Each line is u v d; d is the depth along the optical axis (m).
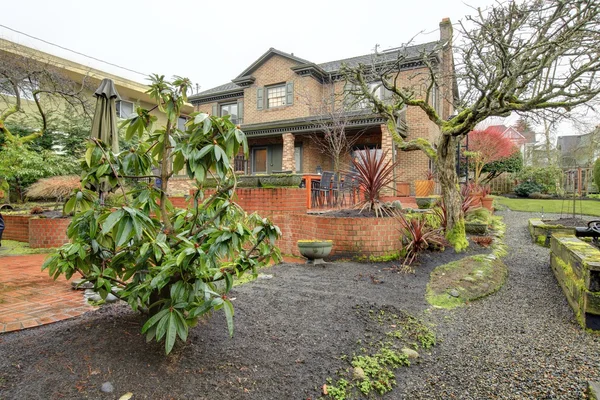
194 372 2.06
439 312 3.43
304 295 3.47
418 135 12.59
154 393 1.87
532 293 4.12
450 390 2.22
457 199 6.02
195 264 1.94
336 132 11.59
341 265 4.87
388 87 6.29
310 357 2.37
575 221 7.79
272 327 2.71
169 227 2.33
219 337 2.47
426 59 5.93
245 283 3.87
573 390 2.19
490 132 15.14
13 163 8.78
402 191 12.14
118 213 1.81
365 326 2.90
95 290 2.10
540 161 22.75
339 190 8.70
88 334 2.35
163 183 2.36
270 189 6.45
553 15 4.61
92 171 2.15
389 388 2.20
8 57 9.31
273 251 2.31
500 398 2.14
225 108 17.81
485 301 3.85
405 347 2.68
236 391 1.96
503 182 17.77
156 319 1.85
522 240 7.33
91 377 1.92
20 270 4.84
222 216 2.29
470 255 5.48
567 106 4.69
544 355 2.65
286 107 15.14
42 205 10.34
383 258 5.11
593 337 2.94
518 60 5.11
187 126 2.21
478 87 4.99
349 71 6.83
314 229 5.64
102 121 5.01
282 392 2.00
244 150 2.22
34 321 2.85
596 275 3.05
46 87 10.80
